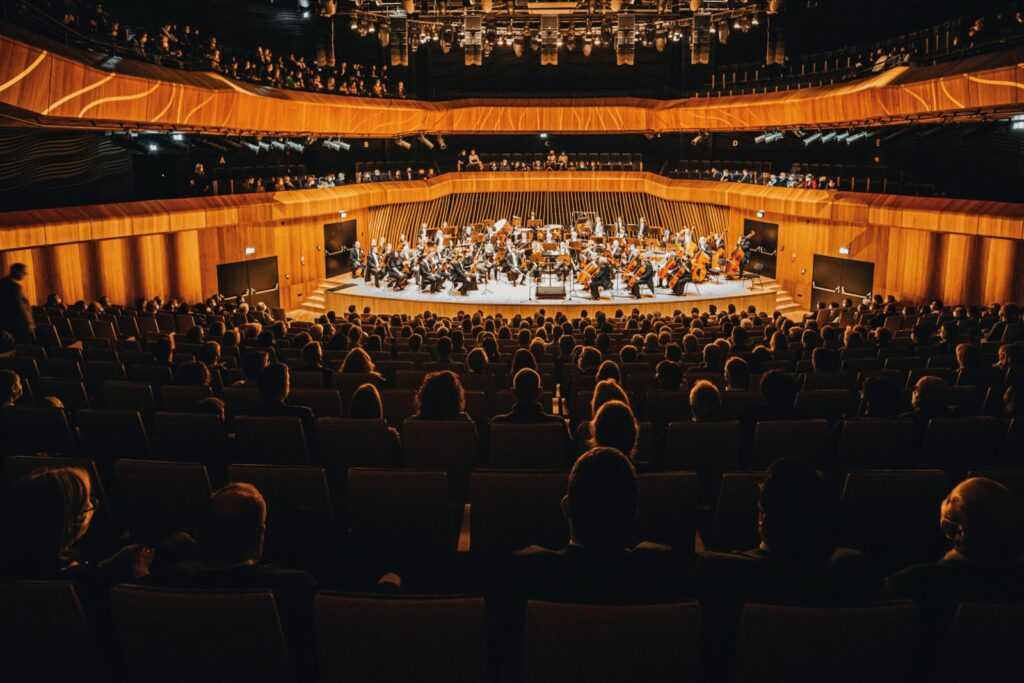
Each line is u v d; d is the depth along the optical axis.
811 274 28.72
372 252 29.28
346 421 5.36
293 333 14.02
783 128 29.47
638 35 27.31
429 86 39.28
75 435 5.87
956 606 2.58
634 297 26.73
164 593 2.51
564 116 35.12
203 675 2.59
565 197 37.59
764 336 13.97
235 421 5.43
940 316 15.44
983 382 7.79
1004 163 22.12
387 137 36.25
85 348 10.86
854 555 2.81
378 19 25.05
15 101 13.71
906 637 2.35
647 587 2.67
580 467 2.70
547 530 4.13
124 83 16.91
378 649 2.50
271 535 4.34
